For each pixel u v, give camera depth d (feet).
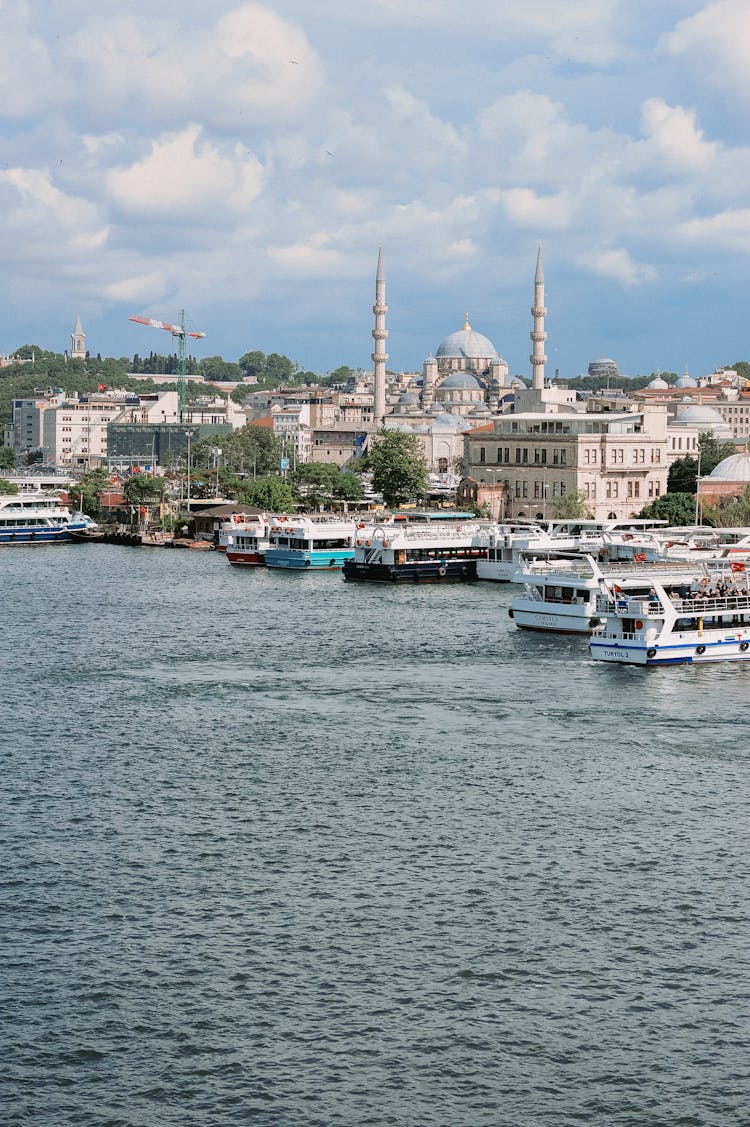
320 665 467.11
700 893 262.06
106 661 475.31
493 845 285.64
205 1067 206.39
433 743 362.53
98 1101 199.00
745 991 227.20
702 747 360.48
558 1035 214.48
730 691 427.33
